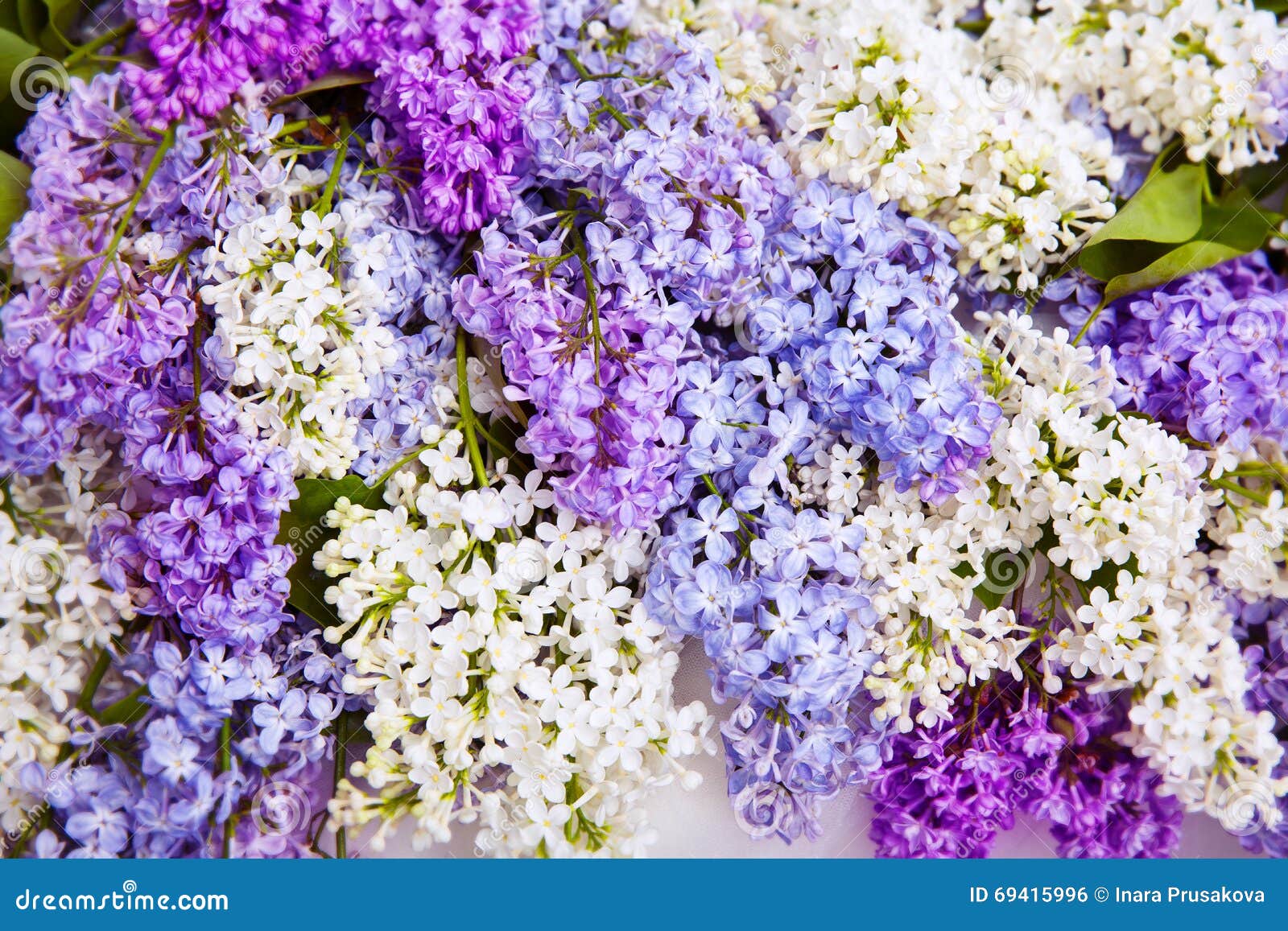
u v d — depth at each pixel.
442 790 0.94
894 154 0.97
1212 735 0.95
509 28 0.96
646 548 0.96
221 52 0.94
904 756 0.98
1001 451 0.95
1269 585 0.98
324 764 0.98
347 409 0.95
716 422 0.95
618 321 0.94
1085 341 0.99
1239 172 1.01
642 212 0.95
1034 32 1.00
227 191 0.94
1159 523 0.94
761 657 0.94
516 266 0.94
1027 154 0.97
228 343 0.93
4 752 0.94
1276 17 1.02
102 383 0.93
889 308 0.96
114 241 0.93
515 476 0.97
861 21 0.97
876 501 0.97
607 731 0.94
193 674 0.93
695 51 0.96
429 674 0.94
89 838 0.94
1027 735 0.97
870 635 0.96
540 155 0.96
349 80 0.97
